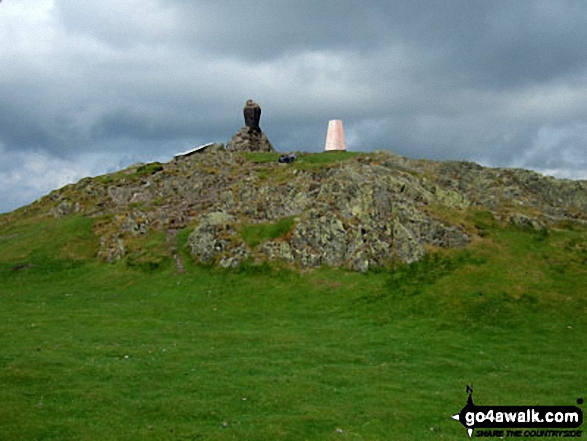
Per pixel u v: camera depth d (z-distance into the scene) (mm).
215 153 111875
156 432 27797
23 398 31375
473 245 70438
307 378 38156
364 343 49094
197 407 31531
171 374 37688
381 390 36312
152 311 60594
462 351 47281
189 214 89812
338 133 114688
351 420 30828
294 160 102812
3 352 41094
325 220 74688
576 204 85500
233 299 64875
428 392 36500
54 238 87938
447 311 57562
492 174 90375
